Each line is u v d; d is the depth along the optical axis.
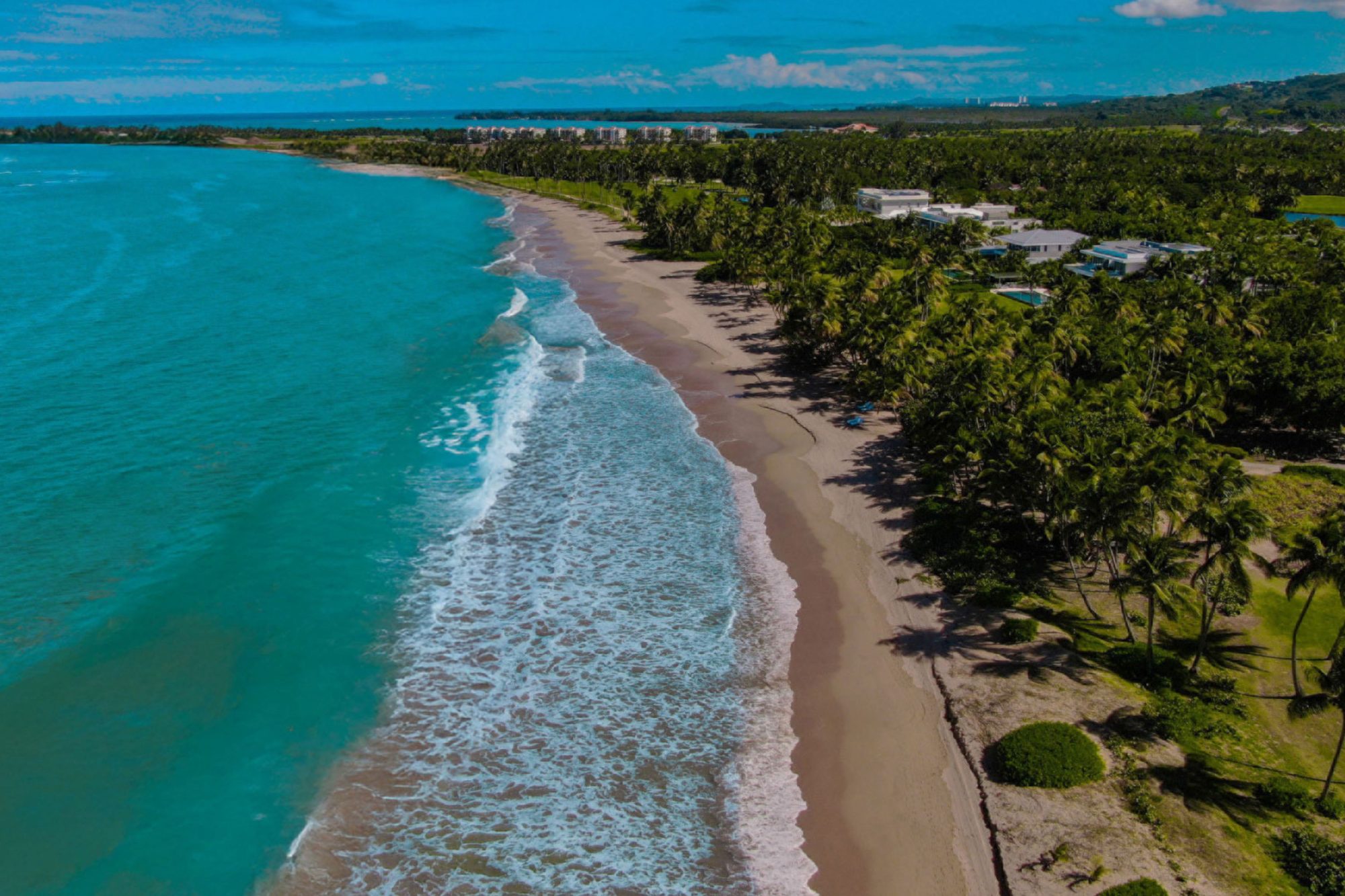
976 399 50.00
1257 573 43.78
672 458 57.69
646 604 41.84
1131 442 41.69
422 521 48.59
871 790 30.95
